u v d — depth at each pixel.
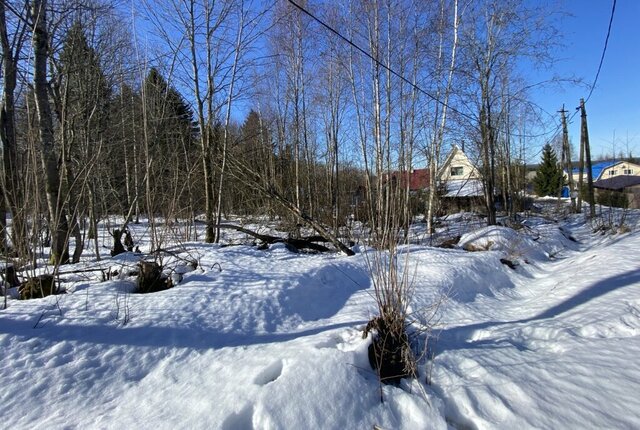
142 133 10.94
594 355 3.66
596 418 2.71
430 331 4.17
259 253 7.86
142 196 9.72
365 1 13.83
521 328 4.53
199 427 2.53
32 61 7.22
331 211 14.37
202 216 12.39
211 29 10.27
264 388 2.82
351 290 6.27
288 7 15.29
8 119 6.58
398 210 4.31
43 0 7.12
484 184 15.41
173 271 5.68
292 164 18.61
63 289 5.08
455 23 13.55
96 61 9.98
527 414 2.78
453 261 7.61
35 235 4.85
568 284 6.72
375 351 3.34
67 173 7.78
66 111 8.86
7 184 5.03
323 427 2.63
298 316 5.02
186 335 3.98
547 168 47.53
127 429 2.61
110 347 3.62
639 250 8.45
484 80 14.38
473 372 3.39
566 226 18.55
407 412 2.88
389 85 14.20
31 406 2.88
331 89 16.77
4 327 3.70
